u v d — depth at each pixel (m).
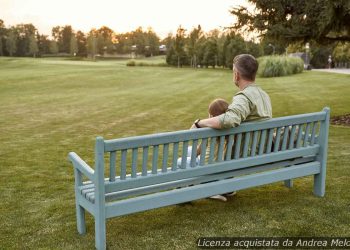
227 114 3.69
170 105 16.83
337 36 11.80
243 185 3.97
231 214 4.21
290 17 10.86
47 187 5.45
